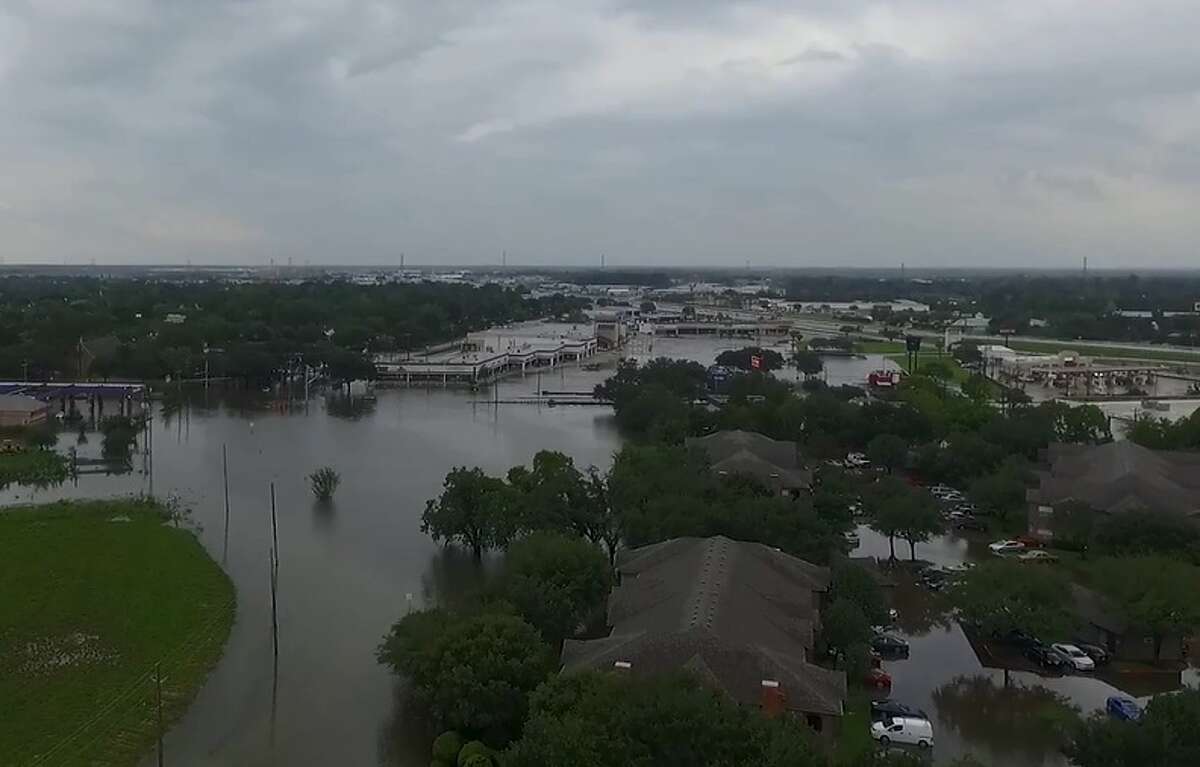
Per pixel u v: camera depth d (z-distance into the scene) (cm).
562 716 5991
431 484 15462
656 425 18225
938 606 10256
